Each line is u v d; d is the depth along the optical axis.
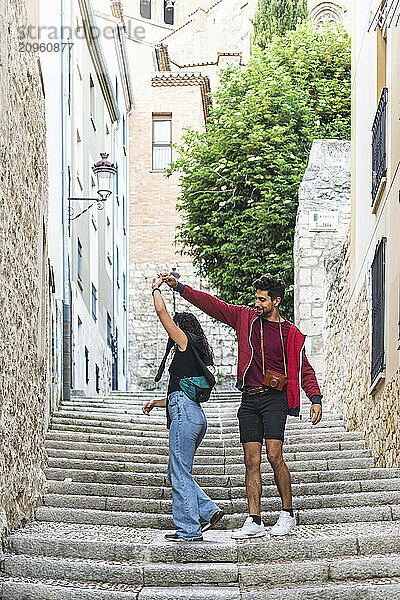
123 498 8.67
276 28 38.66
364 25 12.93
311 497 8.41
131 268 35.53
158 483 9.47
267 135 23.00
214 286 23.66
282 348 7.32
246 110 23.64
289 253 22.02
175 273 7.47
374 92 11.57
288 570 6.40
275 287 7.39
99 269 23.75
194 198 23.94
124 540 7.06
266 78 24.34
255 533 6.99
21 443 7.81
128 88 31.31
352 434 11.51
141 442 11.70
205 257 23.84
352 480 9.25
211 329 32.94
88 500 8.66
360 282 12.23
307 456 10.50
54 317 14.23
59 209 15.81
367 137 12.12
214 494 8.96
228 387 32.28
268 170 23.08
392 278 9.63
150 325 34.97
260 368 7.29
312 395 7.43
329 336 15.73
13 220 7.64
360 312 12.09
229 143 23.27
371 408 10.88
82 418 13.44
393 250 9.63
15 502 7.46
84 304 20.31
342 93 26.47
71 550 6.87
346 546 6.73
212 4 59.66
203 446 11.46
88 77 22.34
